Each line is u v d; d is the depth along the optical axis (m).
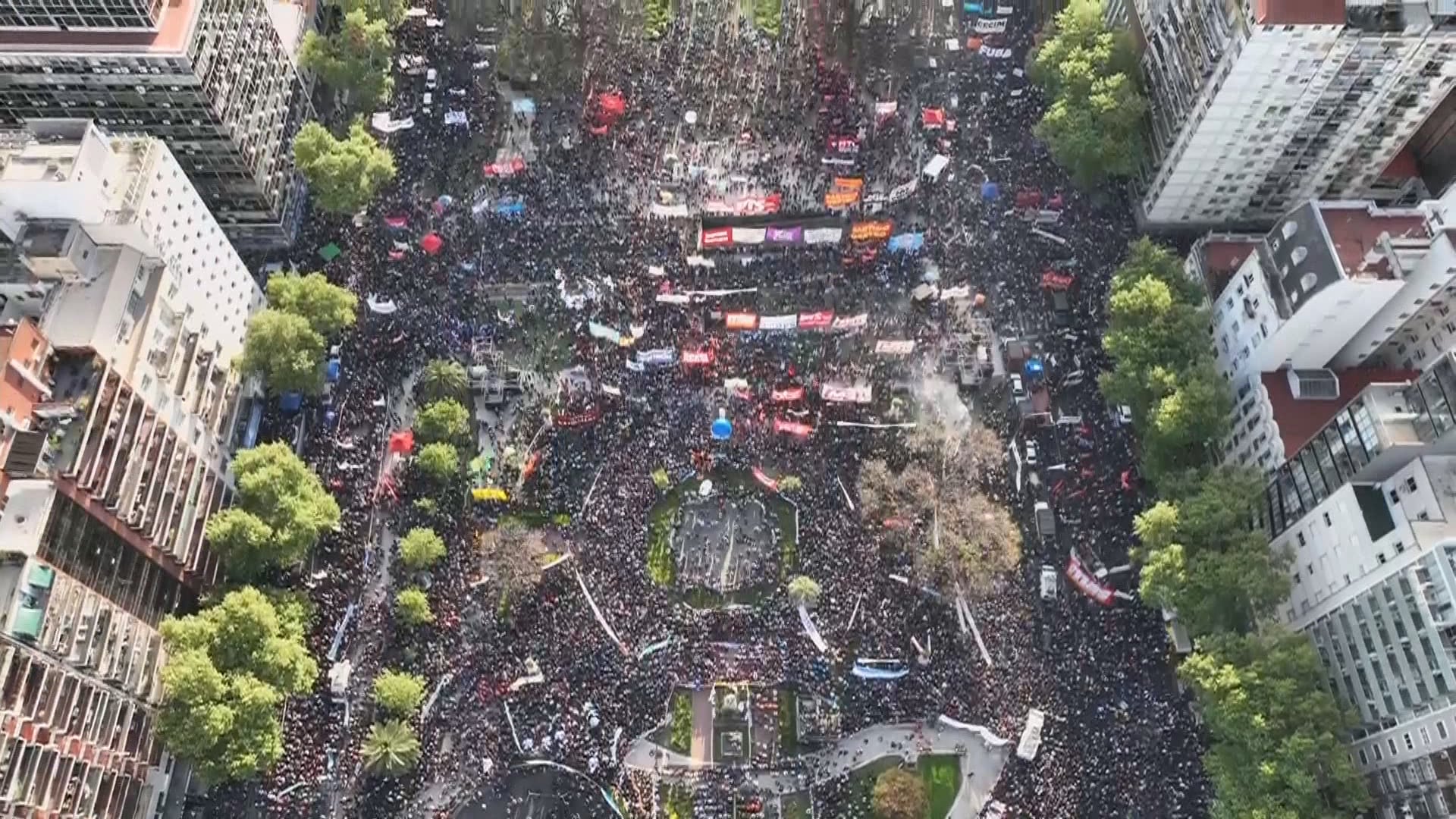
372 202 191.62
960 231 189.75
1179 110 170.88
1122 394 163.75
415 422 171.62
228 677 140.75
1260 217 186.00
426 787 151.62
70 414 129.00
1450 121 166.88
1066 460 170.88
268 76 184.75
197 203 155.12
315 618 158.88
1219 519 147.62
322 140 179.62
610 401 173.88
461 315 181.75
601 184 194.25
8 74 158.62
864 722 154.50
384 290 183.50
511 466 171.00
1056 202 188.50
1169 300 162.25
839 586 161.25
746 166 197.12
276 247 192.12
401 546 161.12
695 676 157.75
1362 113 159.12
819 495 167.38
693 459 170.50
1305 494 147.50
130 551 142.62
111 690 137.12
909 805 145.50
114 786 137.62
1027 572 163.00
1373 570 132.88
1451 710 120.88
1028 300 183.88
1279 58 148.62
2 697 116.50
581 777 152.00
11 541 122.44
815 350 179.00
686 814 152.12
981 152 197.50
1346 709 139.38
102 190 135.25
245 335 172.00
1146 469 164.25
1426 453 128.75
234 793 151.25
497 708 154.88
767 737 155.75
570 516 167.12
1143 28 183.12
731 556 167.12
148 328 142.00
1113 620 159.38
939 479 167.62
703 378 175.75
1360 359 161.25
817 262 186.88
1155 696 154.25
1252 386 160.12
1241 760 138.38
